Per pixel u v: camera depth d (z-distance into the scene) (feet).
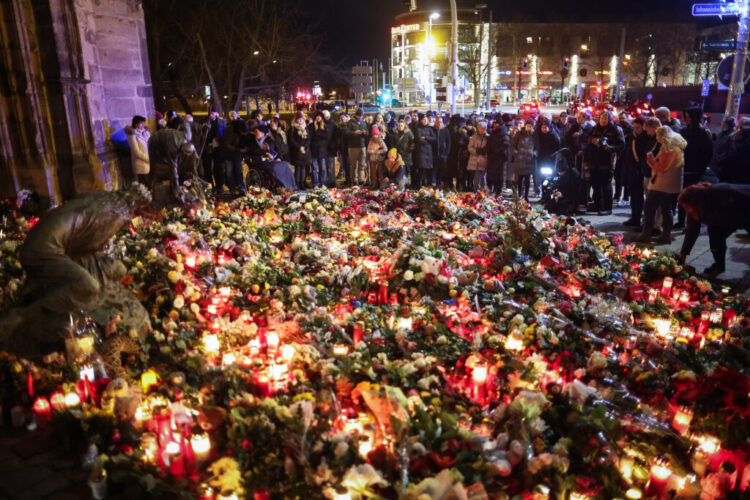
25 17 32.76
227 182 44.52
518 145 42.63
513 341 14.96
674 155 28.09
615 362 14.16
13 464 11.64
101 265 15.34
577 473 10.64
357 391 12.35
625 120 40.40
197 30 95.50
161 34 86.48
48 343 14.10
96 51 38.55
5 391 13.26
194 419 11.96
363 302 19.30
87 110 36.29
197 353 14.01
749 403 11.66
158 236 24.56
